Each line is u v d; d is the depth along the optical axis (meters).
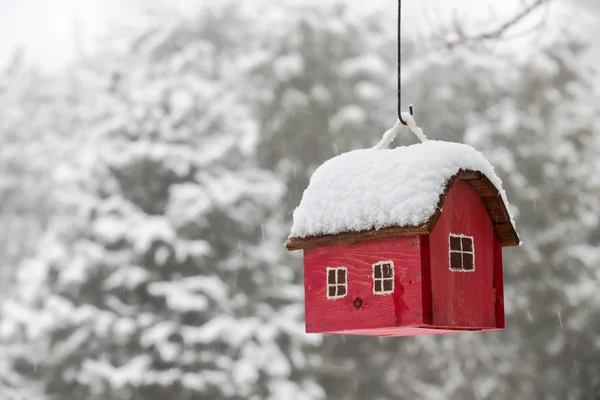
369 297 4.86
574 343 19.78
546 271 20.05
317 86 21.20
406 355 20.09
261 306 17.44
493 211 5.16
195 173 17.88
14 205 30.31
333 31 22.27
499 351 19.77
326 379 20.09
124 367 15.55
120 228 16.70
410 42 23.39
